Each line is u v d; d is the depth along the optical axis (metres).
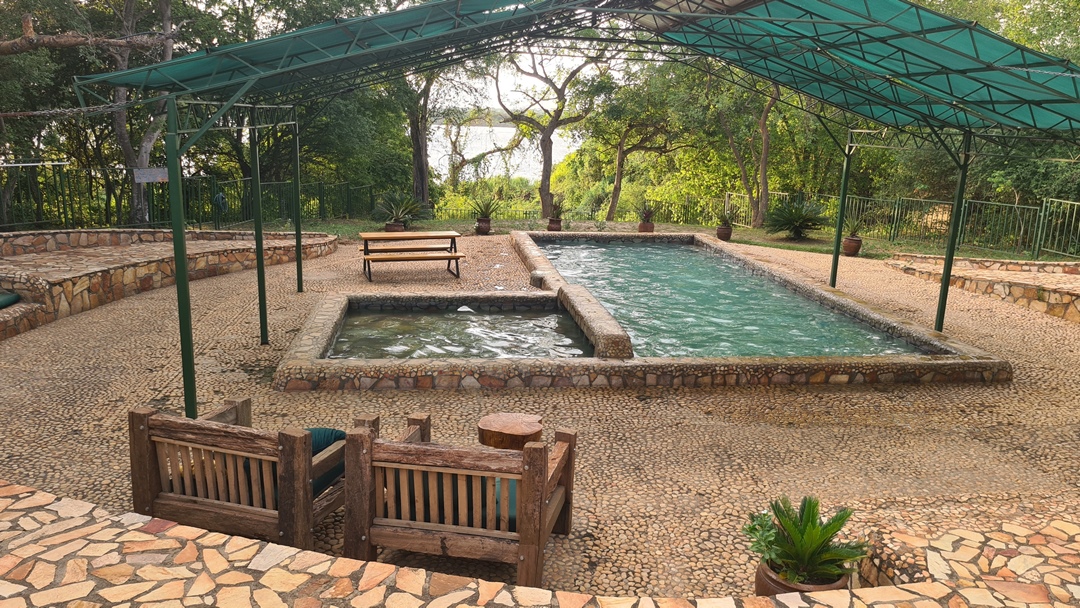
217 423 3.64
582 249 17.03
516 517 3.39
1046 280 11.93
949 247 9.09
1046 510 4.40
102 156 19.89
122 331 8.52
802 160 25.61
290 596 2.68
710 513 4.52
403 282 11.98
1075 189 17.16
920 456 5.57
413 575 2.83
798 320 10.27
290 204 21.00
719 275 13.94
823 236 19.81
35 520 3.21
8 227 15.09
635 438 5.77
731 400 6.76
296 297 10.58
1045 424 6.32
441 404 6.41
